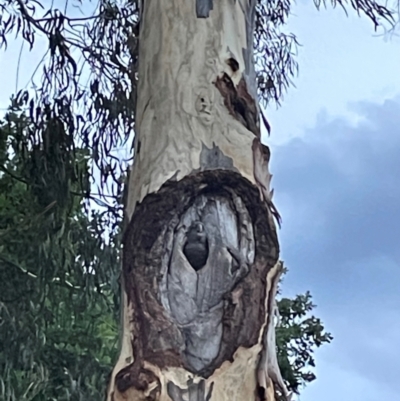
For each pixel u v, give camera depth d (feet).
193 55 16.49
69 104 27.73
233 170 14.88
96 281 28.32
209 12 16.87
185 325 13.71
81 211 29.22
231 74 16.39
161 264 13.99
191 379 13.52
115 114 27.73
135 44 21.86
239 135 15.47
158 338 13.60
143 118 16.20
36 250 28.09
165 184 14.58
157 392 13.39
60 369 32.65
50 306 32.04
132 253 14.11
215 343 13.71
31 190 28.32
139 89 16.87
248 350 13.74
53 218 27.76
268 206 14.57
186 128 15.58
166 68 16.44
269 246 14.26
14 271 28.66
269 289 14.11
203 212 14.38
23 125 27.78
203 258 14.06
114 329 36.09
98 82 27.86
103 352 35.37
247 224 14.35
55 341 32.91
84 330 35.09
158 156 15.30
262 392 13.76
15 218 30.22
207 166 15.08
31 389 31.04
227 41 16.70
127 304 13.94
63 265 28.07
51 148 27.40
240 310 13.84
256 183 14.84
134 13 27.96
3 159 29.58
